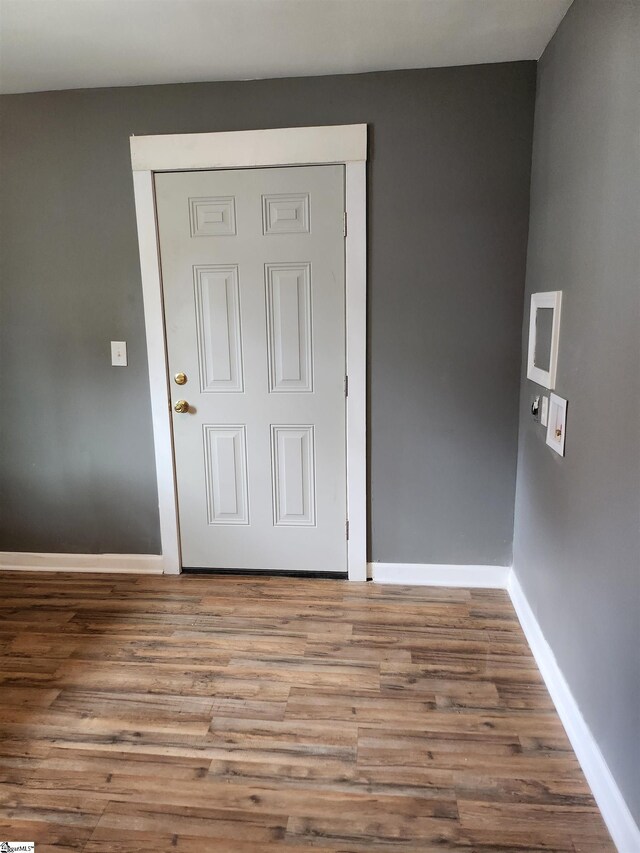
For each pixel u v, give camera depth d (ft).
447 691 6.48
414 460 8.62
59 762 5.55
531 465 7.59
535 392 7.44
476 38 6.78
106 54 7.01
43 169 8.29
